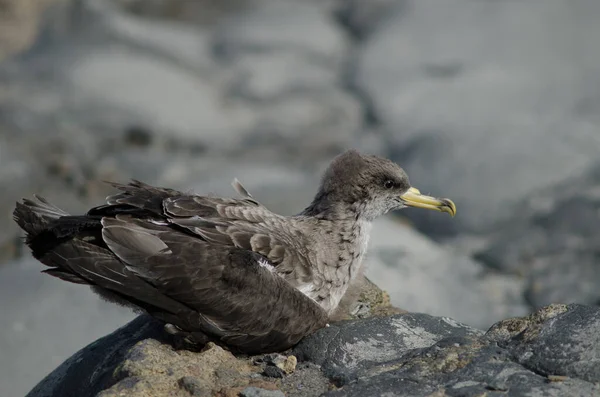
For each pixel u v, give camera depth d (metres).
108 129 19.59
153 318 8.36
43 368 10.59
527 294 14.40
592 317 7.38
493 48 21.19
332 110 20.53
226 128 20.25
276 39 22.77
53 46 21.62
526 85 19.98
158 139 19.64
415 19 22.20
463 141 17.83
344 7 24.05
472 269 14.91
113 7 23.66
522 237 15.91
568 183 16.80
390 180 8.91
